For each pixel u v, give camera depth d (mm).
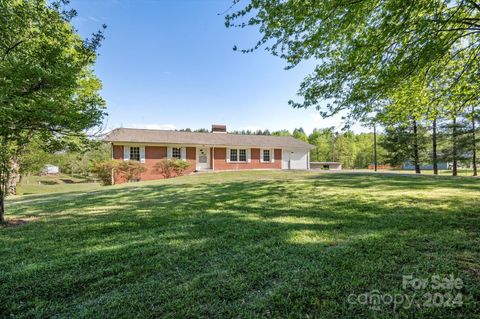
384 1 3805
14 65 3625
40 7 4074
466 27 4281
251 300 1996
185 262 2783
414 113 6113
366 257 2717
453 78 5512
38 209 6609
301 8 3781
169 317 1809
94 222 4828
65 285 2332
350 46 4430
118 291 2203
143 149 18266
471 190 7246
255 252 3002
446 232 3453
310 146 24422
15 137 4582
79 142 5301
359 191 7609
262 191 8445
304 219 4547
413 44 3967
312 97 5289
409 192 7074
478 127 17234
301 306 1890
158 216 5215
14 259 2984
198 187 10281
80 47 4582
